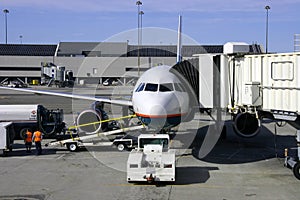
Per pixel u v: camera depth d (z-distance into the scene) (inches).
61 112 973.8
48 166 647.1
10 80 3796.8
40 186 530.0
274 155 730.8
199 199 474.0
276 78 649.0
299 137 580.1
